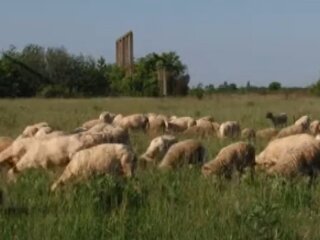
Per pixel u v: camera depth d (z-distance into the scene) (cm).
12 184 2694
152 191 2452
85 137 3316
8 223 2048
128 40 16662
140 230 1959
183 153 3138
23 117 6938
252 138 4581
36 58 15975
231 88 17588
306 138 3081
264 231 1886
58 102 10762
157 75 15500
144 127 5725
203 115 7562
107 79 16400
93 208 2206
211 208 2159
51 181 2736
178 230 1938
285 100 11362
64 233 1936
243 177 2689
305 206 2275
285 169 2741
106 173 2617
